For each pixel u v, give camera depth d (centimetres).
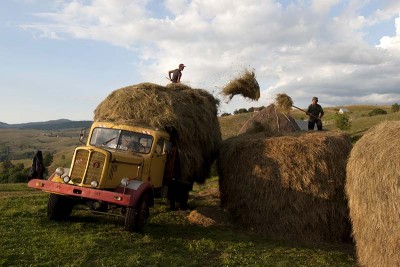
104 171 691
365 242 606
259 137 920
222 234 764
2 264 493
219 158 947
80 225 724
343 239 793
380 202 558
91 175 692
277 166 811
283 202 796
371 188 579
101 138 834
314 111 1195
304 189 789
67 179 692
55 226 711
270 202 806
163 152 852
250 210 832
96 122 859
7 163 5766
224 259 599
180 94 955
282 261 616
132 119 862
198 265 569
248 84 1160
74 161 706
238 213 859
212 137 1004
